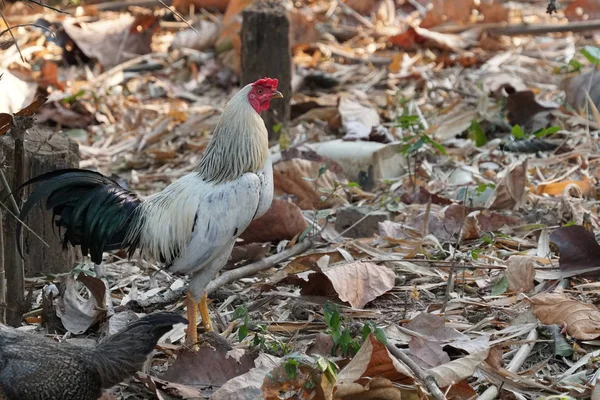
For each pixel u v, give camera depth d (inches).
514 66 641.0
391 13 768.3
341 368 268.1
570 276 332.2
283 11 527.2
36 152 353.1
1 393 234.2
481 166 470.9
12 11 735.1
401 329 290.7
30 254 362.3
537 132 454.0
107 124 575.2
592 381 265.0
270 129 533.3
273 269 360.8
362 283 323.6
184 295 333.4
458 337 283.7
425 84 609.6
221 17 751.7
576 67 527.2
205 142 534.3
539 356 288.2
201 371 273.4
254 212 294.2
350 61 671.8
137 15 678.5
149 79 641.6
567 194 406.6
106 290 324.8
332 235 390.0
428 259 358.6
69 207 298.4
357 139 488.4
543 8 791.1
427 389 250.8
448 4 718.5
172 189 300.0
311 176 426.0
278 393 250.1
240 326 292.4
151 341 249.4
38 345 245.0
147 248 295.7
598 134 498.3
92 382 241.1
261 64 527.2
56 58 673.6
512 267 331.0
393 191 443.2
